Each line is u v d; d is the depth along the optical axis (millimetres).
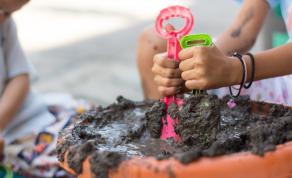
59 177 1477
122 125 1168
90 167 961
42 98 1716
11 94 1548
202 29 3064
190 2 3816
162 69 1109
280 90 1359
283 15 1360
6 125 1523
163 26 1141
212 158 933
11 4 1432
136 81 2432
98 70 2600
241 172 927
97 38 3115
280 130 1024
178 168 919
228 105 1208
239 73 1086
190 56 1062
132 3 3846
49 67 2672
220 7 3625
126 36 3121
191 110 1054
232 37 1384
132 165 936
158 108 1114
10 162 1488
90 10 3740
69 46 3002
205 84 1052
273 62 1131
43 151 1500
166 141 1088
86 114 1186
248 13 1395
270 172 941
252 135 1006
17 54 1590
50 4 3990
